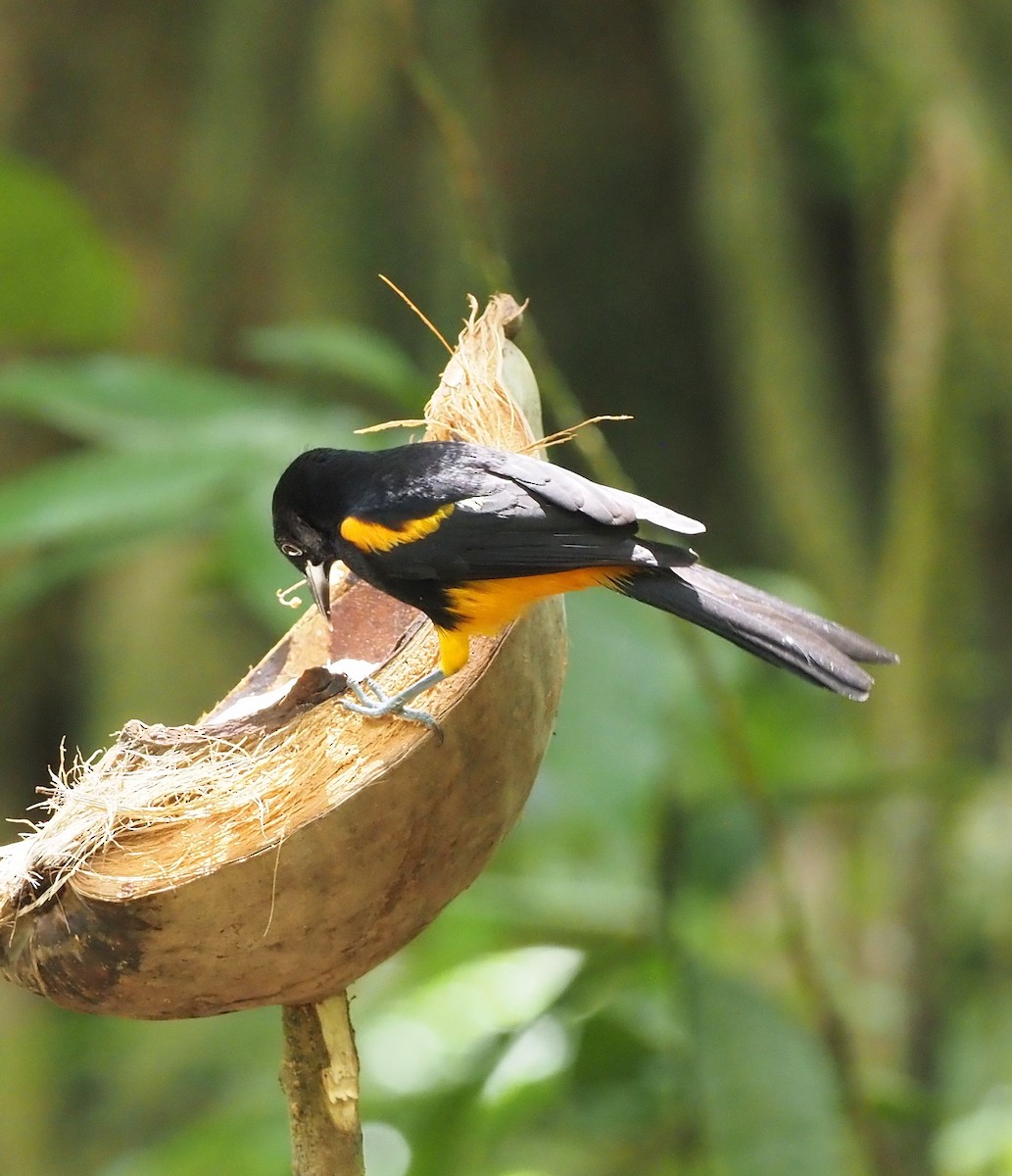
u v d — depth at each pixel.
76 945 4.80
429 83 8.33
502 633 5.14
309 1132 5.29
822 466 17.16
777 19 18.31
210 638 16.28
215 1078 13.47
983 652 14.38
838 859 13.56
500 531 6.00
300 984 4.94
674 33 18.48
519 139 20.14
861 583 16.80
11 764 18.09
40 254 10.55
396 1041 11.35
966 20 15.68
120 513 8.36
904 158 15.81
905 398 13.10
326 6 18.02
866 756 12.15
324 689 5.39
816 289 18.27
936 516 12.85
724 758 10.75
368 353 9.20
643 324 20.56
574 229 20.42
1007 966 13.21
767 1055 7.96
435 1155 8.39
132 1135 13.58
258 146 17.89
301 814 4.73
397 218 18.20
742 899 13.46
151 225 18.20
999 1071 12.53
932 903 11.66
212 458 8.60
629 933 8.62
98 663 16.72
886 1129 9.39
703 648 8.19
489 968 11.71
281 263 17.77
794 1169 7.70
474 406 6.67
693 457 20.52
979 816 13.76
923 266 13.55
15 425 17.69
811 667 5.80
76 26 18.42
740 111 17.66
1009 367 13.47
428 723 4.81
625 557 5.93
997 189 14.10
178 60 18.64
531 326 8.00
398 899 4.89
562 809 7.49
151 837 4.92
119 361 9.39
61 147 18.33
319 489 6.71
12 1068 14.62
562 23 20.05
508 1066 9.67
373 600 7.24
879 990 11.78
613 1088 9.33
